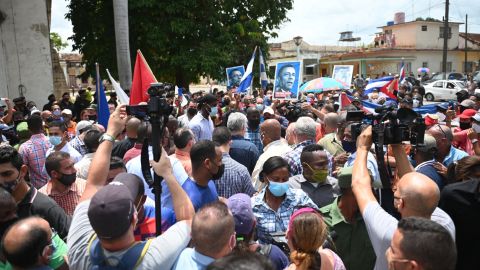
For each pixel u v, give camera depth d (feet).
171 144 19.86
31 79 53.98
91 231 8.05
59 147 19.63
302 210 9.14
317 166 13.75
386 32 171.73
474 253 11.03
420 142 9.45
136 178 9.29
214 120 31.63
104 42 75.41
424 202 8.09
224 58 72.13
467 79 115.65
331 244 10.09
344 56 150.82
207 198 11.73
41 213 11.22
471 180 11.49
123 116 9.21
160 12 70.03
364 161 9.58
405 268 6.58
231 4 76.84
